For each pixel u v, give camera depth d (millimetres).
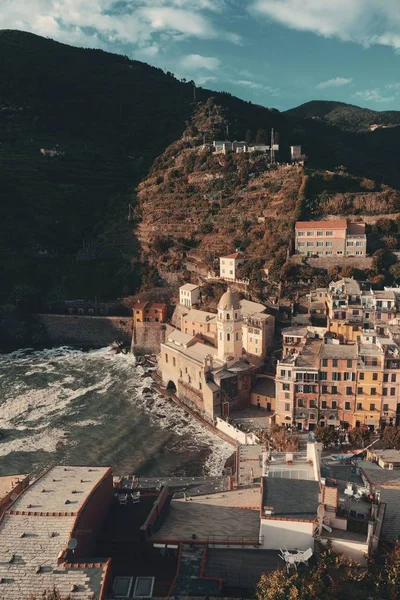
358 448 95875
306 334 125562
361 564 50844
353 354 103812
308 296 150875
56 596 45312
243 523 62250
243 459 91250
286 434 101188
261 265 171375
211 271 185875
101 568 49531
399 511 59500
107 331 191250
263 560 53594
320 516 53219
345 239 163000
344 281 142125
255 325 137750
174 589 50031
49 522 55781
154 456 108688
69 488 63438
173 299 194000
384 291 135000
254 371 128000
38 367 165750
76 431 120562
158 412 130750
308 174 197750
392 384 100938
